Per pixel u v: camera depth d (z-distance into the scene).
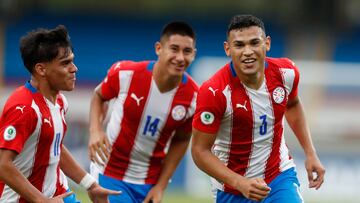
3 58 85.56
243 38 22.39
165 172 28.34
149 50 90.19
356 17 88.56
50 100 22.09
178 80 27.19
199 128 23.00
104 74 88.31
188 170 54.53
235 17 22.97
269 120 23.66
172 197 50.59
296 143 54.06
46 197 21.17
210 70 61.22
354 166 54.25
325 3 87.19
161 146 28.14
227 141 24.05
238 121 23.39
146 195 28.36
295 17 88.00
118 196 28.00
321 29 87.75
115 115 27.98
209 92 22.91
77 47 88.81
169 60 26.39
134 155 28.02
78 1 89.75
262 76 23.28
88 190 23.78
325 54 88.19
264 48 22.66
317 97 69.50
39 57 21.52
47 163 22.20
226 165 24.52
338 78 66.00
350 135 65.31
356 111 70.25
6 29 86.19
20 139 21.02
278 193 24.16
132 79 27.36
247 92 23.19
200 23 90.69
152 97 27.30
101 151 27.42
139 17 90.38
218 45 90.56
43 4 88.81
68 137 55.59
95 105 28.42
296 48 88.50
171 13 90.75
